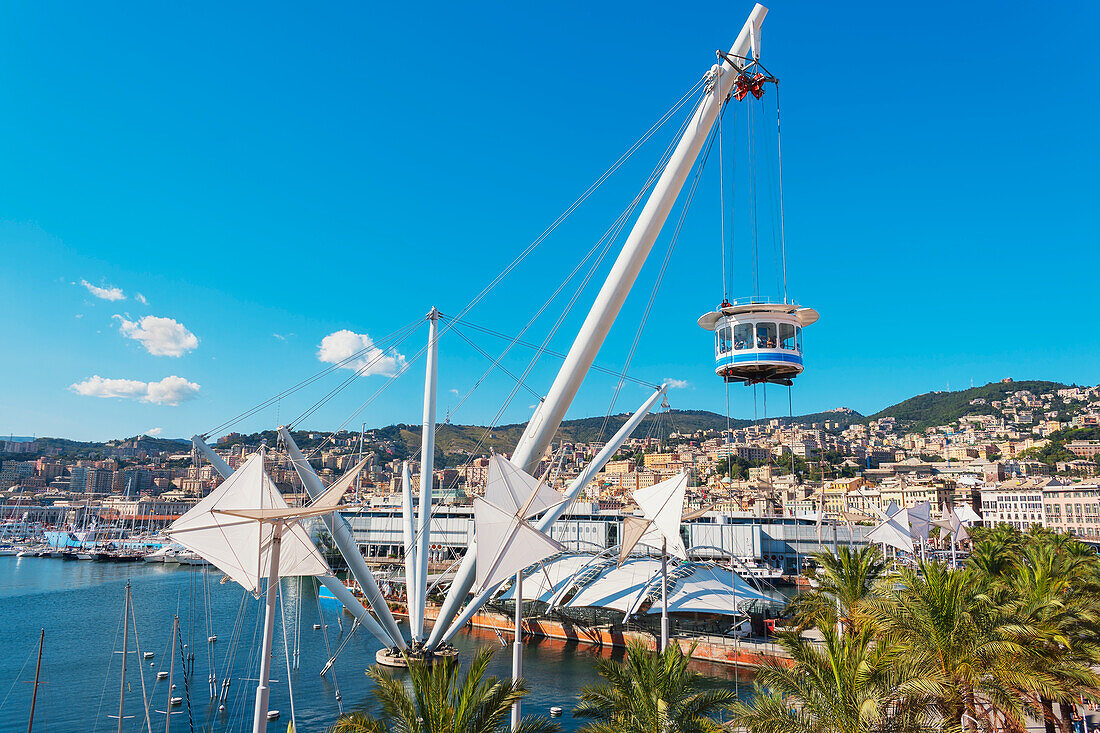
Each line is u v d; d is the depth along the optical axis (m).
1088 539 162.50
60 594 139.12
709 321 43.47
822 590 41.06
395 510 177.12
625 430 73.00
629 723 27.03
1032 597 30.81
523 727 26.52
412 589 72.69
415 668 24.97
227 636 94.50
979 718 26.92
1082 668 25.58
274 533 30.83
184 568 194.38
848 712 21.22
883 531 87.50
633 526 51.12
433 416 76.81
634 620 87.94
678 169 39.56
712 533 159.62
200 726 59.22
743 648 72.12
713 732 26.00
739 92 39.81
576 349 43.00
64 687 70.38
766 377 41.44
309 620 106.56
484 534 37.28
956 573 27.33
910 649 24.94
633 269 40.91
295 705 64.19
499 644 89.00
